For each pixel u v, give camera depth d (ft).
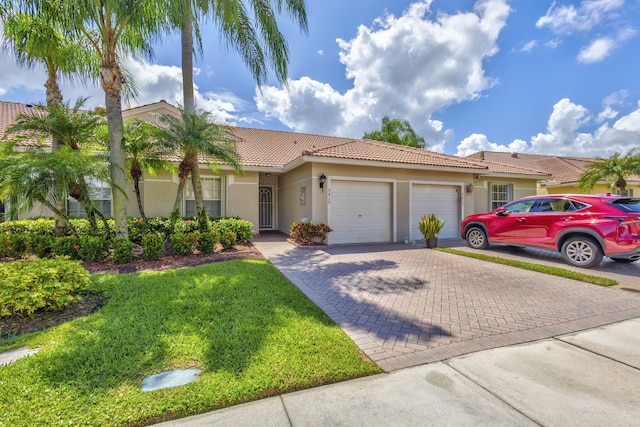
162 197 41.16
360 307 16.01
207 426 7.45
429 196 43.32
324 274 22.89
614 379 9.52
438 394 8.75
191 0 27.04
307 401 8.44
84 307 14.90
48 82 27.58
